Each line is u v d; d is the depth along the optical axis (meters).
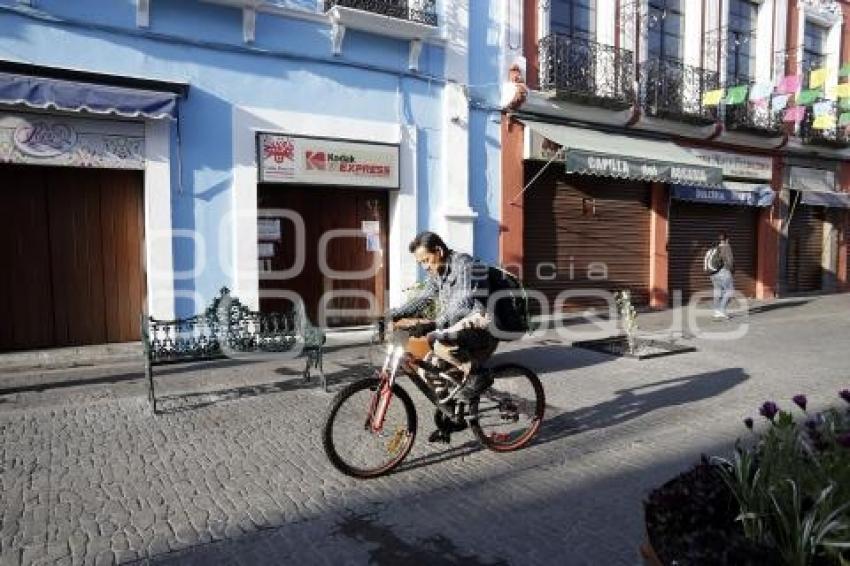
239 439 5.22
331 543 3.55
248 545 3.52
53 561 3.33
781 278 17.23
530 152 11.84
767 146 16.06
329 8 9.51
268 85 9.16
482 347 4.77
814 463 2.49
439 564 3.34
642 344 9.66
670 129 14.06
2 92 7.14
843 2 17.81
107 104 7.72
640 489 4.29
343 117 9.80
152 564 3.32
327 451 4.34
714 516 2.40
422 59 10.52
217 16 8.73
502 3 11.40
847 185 18.53
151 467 4.61
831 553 2.17
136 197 8.52
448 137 10.81
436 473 4.57
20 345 8.01
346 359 8.34
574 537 3.62
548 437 5.38
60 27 7.74
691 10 14.58
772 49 16.11
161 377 7.30
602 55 12.66
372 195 10.48
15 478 4.40
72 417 5.76
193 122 8.64
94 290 8.38
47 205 8.06
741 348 9.59
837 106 15.91
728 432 5.52
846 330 11.46
